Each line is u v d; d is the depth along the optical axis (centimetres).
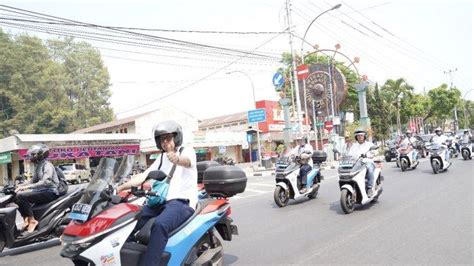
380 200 979
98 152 2952
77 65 5431
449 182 1209
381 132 4106
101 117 5509
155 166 443
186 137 3822
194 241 418
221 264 454
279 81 2852
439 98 5906
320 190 1262
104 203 386
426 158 2320
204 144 3978
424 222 709
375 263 501
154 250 380
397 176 1488
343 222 757
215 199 483
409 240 598
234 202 1159
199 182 675
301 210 918
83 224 363
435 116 6381
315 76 3425
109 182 405
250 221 831
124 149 3088
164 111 4181
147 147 3741
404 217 762
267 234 701
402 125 5381
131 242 393
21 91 4328
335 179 1578
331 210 891
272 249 598
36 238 672
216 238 478
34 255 670
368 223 733
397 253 537
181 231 409
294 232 702
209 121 5466
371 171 895
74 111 4731
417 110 4925
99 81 5566
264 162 2836
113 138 3016
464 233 617
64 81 5034
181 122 4325
